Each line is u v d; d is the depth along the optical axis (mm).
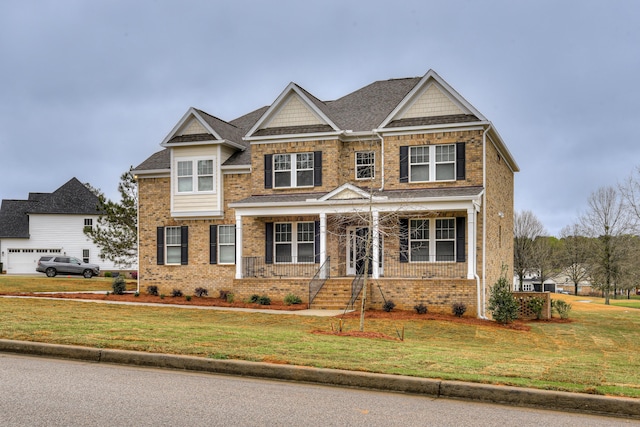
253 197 27984
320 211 25797
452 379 9695
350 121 28781
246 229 28688
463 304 23453
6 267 55125
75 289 34750
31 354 11844
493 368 10828
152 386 9352
